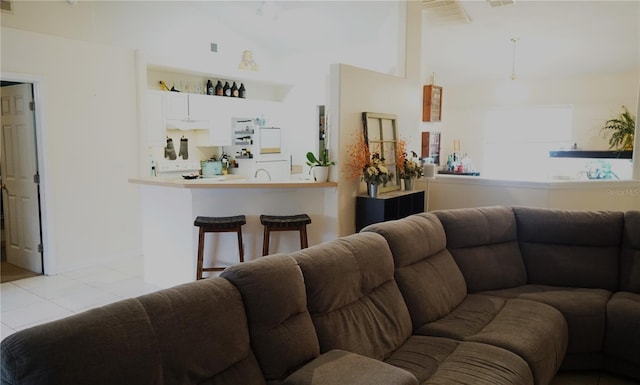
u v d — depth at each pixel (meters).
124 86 5.38
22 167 4.93
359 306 2.38
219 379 1.70
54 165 4.77
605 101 6.82
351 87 4.40
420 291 2.73
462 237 3.34
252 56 7.13
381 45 6.18
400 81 5.13
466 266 3.30
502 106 7.73
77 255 5.05
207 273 4.23
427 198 5.46
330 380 1.76
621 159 6.14
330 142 4.36
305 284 2.14
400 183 5.11
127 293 4.33
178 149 6.64
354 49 6.79
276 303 1.92
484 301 3.03
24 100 4.75
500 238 3.51
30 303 4.07
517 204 4.89
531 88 7.43
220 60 6.65
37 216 4.85
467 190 5.18
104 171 5.22
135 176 5.54
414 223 3.02
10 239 5.25
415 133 5.49
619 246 3.40
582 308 2.93
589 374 2.96
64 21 4.87
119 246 5.44
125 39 5.46
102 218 5.25
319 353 2.07
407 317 2.60
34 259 4.95
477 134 8.05
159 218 4.41
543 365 2.35
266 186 4.07
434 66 7.15
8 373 1.33
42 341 1.36
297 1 5.62
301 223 4.10
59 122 4.77
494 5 4.95
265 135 6.92
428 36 6.07
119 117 5.34
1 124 5.09
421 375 2.11
